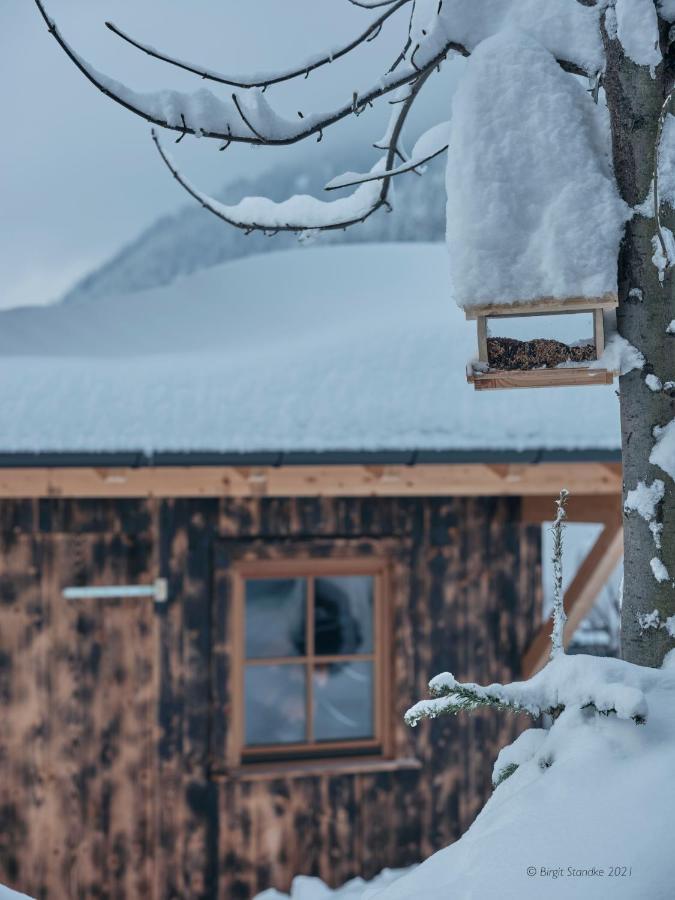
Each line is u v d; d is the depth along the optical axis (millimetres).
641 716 1712
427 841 6285
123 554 5895
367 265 9227
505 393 5727
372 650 6344
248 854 5992
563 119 2092
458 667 6387
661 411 2074
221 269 9398
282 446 5320
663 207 2090
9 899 2127
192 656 5965
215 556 6008
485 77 2113
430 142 2643
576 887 1500
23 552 5766
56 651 5801
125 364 5582
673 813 1573
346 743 6254
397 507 6301
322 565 6258
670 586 2039
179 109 2451
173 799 5910
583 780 1685
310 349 5777
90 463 5137
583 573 6137
